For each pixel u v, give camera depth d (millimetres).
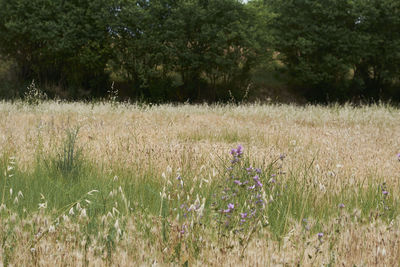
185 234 3229
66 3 30453
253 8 32156
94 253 2947
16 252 2805
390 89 39594
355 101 38125
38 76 32719
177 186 4484
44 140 8148
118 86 35312
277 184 4891
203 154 6906
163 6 31781
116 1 30734
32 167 5938
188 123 13312
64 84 34031
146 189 4812
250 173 4297
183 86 33719
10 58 34375
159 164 6102
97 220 3504
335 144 8750
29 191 4551
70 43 29938
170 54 31500
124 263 2764
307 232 3584
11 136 7730
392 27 35625
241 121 14656
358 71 38500
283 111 17375
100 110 16500
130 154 6699
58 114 15219
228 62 31266
